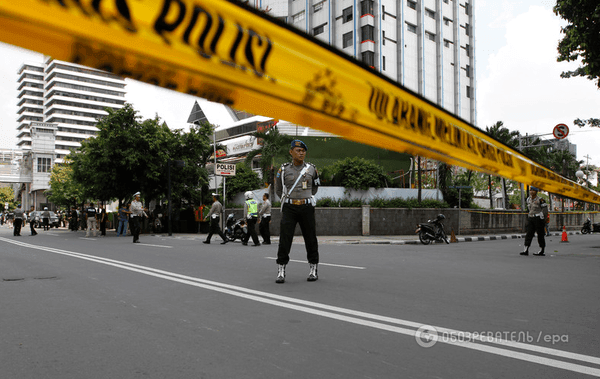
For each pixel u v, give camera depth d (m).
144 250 11.35
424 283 6.00
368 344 3.35
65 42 1.58
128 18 1.74
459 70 55.31
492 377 2.71
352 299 4.91
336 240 17.22
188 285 5.83
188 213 25.52
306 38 2.77
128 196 25.11
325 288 5.59
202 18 2.08
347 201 20.81
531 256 10.63
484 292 5.37
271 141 23.38
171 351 3.21
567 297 5.11
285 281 6.14
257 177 24.28
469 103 57.28
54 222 39.25
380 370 2.83
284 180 6.20
